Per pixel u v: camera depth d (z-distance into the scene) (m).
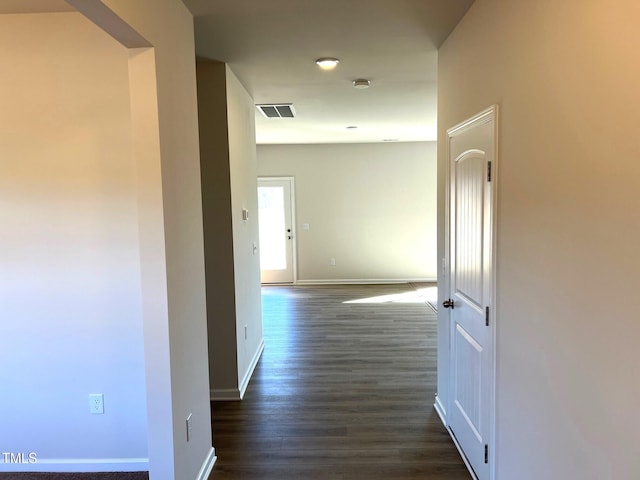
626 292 1.08
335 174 7.91
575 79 1.29
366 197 7.95
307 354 4.36
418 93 4.09
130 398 2.40
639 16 1.01
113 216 2.31
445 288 2.89
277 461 2.53
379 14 2.32
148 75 1.76
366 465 2.48
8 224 2.32
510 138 1.76
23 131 2.29
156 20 1.78
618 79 1.09
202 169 3.28
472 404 2.35
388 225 7.98
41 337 2.37
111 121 2.28
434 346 4.55
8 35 2.25
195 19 2.34
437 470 2.42
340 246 8.03
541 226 1.51
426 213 7.96
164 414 1.88
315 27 2.50
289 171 7.92
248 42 2.73
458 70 2.47
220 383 3.37
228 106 3.25
